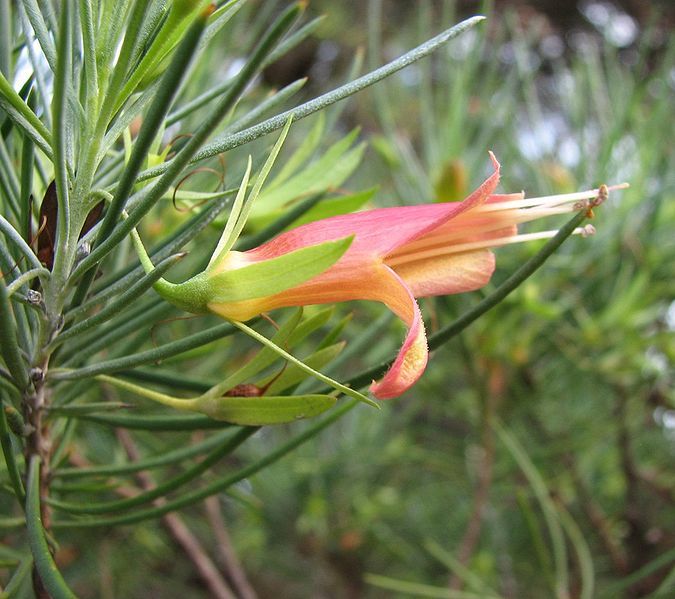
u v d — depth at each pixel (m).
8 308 0.07
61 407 0.09
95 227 0.08
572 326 0.19
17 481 0.08
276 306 0.08
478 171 0.18
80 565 0.22
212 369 0.17
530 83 0.19
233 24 0.14
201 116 0.12
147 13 0.07
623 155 0.19
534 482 0.17
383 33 0.38
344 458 0.26
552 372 0.21
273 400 0.08
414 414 0.26
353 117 0.33
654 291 0.18
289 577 0.31
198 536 0.26
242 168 0.11
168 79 0.06
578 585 0.20
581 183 0.19
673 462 0.25
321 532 0.27
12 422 0.09
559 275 0.18
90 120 0.07
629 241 0.18
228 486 0.09
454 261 0.08
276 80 0.36
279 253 0.08
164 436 0.18
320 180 0.11
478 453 0.24
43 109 0.08
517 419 0.22
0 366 0.09
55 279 0.08
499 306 0.17
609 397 0.23
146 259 0.07
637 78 0.18
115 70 0.07
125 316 0.09
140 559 0.25
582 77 0.20
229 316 0.07
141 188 0.08
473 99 0.20
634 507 0.20
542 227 0.18
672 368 0.20
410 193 0.18
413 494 0.29
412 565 0.28
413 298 0.07
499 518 0.27
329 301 0.08
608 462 0.25
